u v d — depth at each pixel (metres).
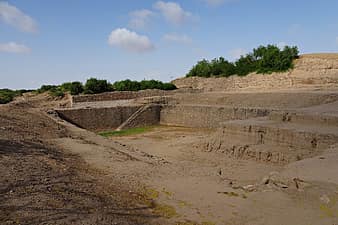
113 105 38.41
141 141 27.52
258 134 19.09
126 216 6.72
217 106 34.25
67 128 23.94
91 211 6.48
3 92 53.53
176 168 12.89
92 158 13.18
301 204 7.47
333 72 40.66
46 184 7.82
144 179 10.38
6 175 7.90
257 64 49.72
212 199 8.40
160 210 7.59
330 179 8.73
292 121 20.02
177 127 36.09
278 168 16.20
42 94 48.69
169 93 45.97
